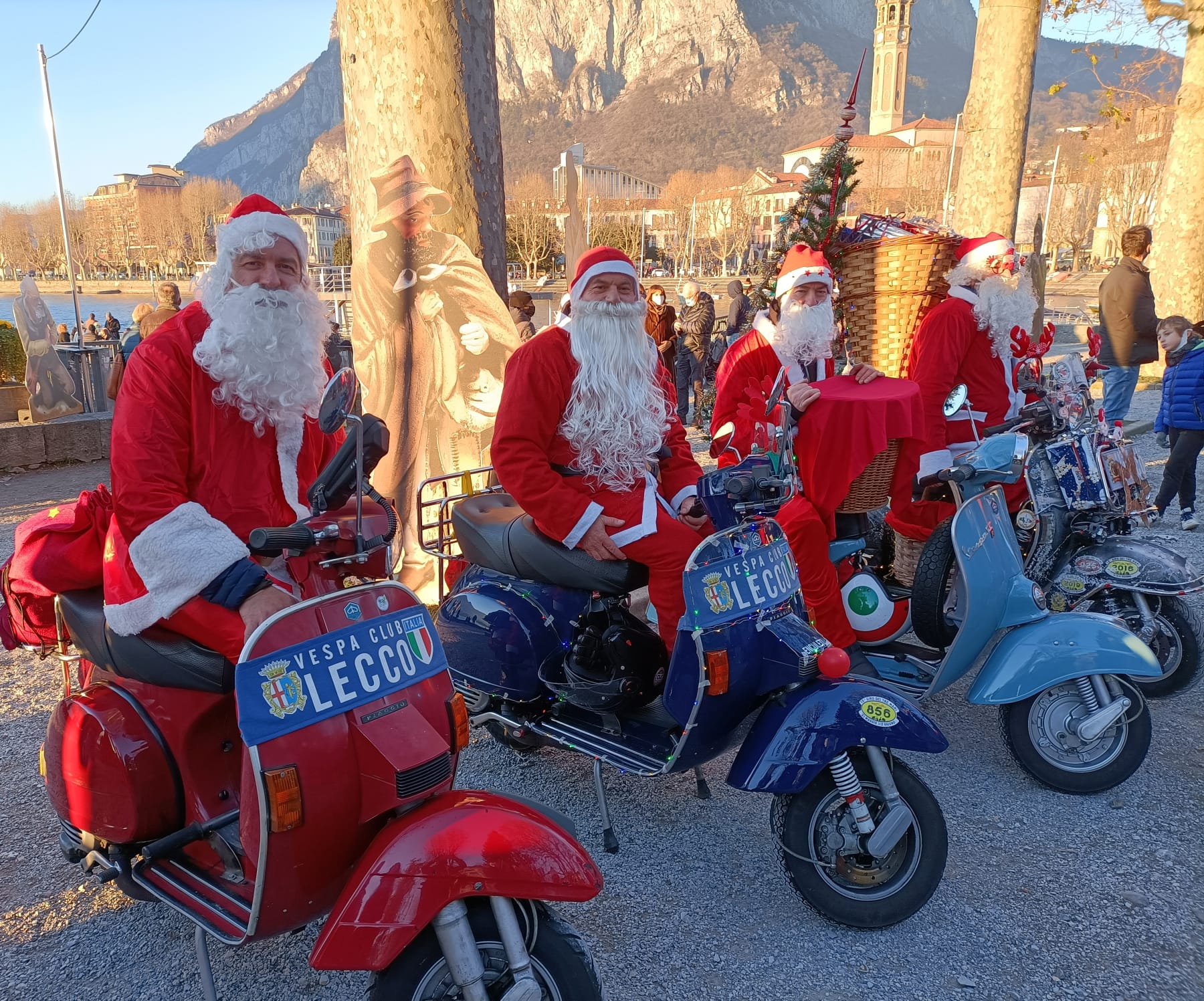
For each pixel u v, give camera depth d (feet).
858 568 14.24
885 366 17.72
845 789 9.74
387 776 7.58
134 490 8.10
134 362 8.46
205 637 8.26
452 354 19.31
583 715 12.44
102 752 8.98
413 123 18.45
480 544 13.03
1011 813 12.64
